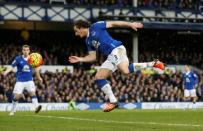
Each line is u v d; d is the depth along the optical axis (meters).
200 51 48.91
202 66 47.44
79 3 43.38
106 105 14.84
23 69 23.66
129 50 47.50
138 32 44.84
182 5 46.50
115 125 15.61
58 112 25.41
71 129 14.13
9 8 41.03
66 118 19.03
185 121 18.03
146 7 44.91
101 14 42.59
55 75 37.12
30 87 23.84
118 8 43.97
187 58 47.44
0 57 39.81
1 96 34.16
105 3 44.09
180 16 46.19
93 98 36.62
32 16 41.69
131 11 44.34
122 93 37.66
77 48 45.00
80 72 38.41
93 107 34.47
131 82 38.97
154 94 39.06
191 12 46.56
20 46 42.03
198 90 41.44
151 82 39.66
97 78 14.98
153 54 46.62
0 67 35.56
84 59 15.22
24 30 44.16
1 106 31.14
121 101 37.41
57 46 44.44
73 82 37.12
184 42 48.44
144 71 40.03
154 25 43.94
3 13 40.84
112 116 20.98
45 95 35.44
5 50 40.47
